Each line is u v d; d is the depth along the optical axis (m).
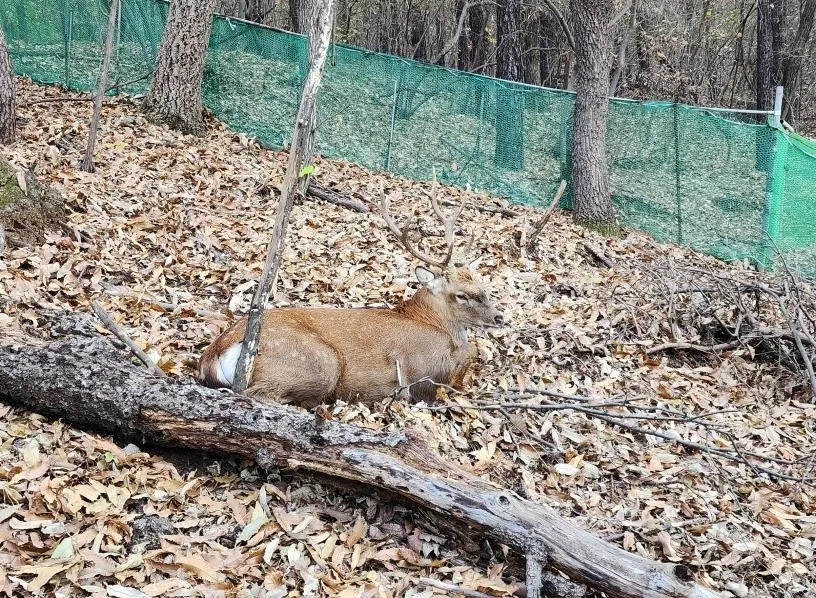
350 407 5.24
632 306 8.12
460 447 5.37
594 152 12.48
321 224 9.19
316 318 5.37
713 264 11.69
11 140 9.49
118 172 9.28
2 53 9.37
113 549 3.83
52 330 5.30
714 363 7.79
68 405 4.48
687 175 12.45
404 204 10.92
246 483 4.44
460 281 5.93
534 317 7.81
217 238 8.07
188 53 11.95
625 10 19.73
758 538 5.10
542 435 5.75
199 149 11.12
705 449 5.66
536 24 27.69
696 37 31.14
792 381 7.53
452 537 4.26
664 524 5.00
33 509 3.91
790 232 11.93
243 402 4.45
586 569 3.86
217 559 3.90
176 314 6.19
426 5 29.03
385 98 12.75
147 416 4.39
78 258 6.65
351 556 4.07
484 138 12.88
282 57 12.54
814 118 29.00
